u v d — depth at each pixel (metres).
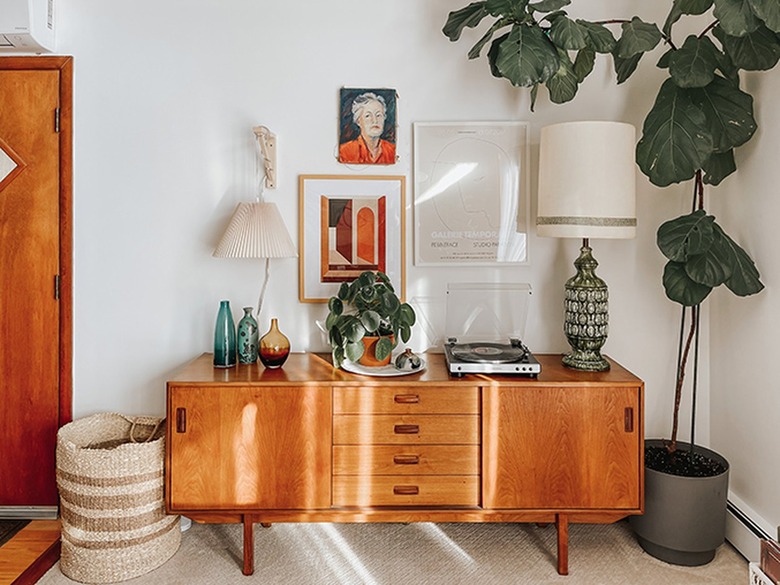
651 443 2.62
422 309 2.70
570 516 2.24
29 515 2.67
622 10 2.63
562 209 2.26
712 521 2.26
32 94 2.61
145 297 2.68
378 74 2.65
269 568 2.29
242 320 2.48
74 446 2.23
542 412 2.21
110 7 2.61
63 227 2.62
